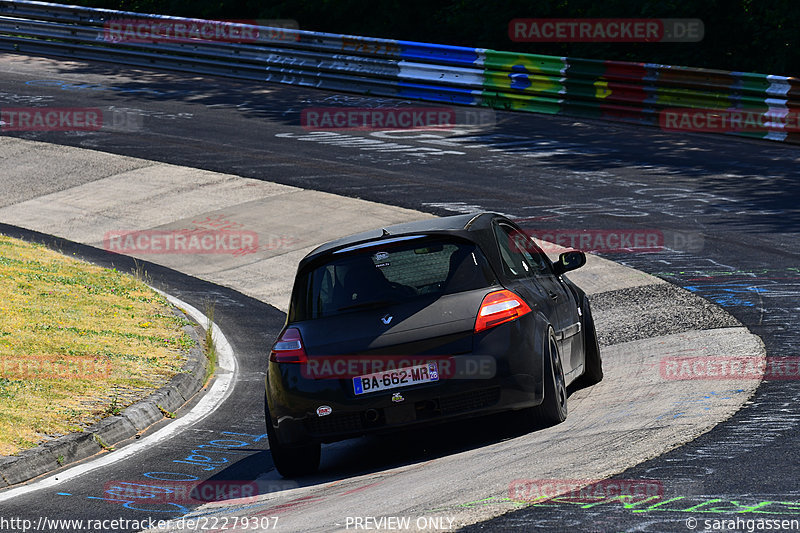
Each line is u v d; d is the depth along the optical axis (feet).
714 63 328.29
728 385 87.97
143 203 226.58
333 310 81.82
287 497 74.49
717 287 140.15
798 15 310.24
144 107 307.58
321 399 78.54
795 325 114.11
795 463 61.16
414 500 63.57
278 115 295.48
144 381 118.32
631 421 78.18
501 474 67.10
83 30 374.02
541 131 265.54
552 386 81.46
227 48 345.31
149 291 168.04
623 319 132.16
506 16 350.64
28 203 232.53
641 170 219.82
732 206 185.88
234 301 169.27
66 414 103.55
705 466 62.23
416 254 83.35
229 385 126.21
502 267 84.43
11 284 158.30
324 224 201.87
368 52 316.40
